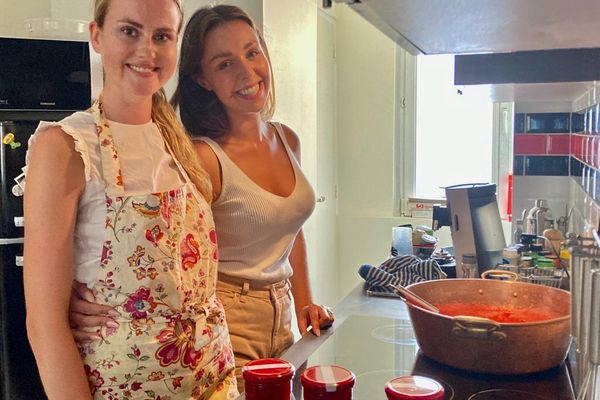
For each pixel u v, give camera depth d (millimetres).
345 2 987
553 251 2047
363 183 4102
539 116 2844
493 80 1982
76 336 1194
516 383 1048
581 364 1066
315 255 3691
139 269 1191
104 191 1178
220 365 1320
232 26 1485
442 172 4016
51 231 1103
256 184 1510
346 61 4055
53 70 2625
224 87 1491
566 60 1901
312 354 1217
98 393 1194
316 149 3627
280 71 2977
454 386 1039
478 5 1005
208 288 1326
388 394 773
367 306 1657
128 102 1226
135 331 1189
